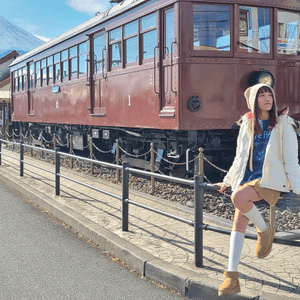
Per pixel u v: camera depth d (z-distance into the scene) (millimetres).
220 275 3955
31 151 16234
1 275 4316
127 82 9484
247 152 3330
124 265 4625
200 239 4176
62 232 6004
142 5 8703
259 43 8047
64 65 13594
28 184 9375
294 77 8391
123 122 9758
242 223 3480
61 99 13805
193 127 7641
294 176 3195
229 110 7848
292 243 3447
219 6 7781
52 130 17016
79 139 13875
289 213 6324
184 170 8828
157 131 9320
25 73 18016
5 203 8141
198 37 7691
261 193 3297
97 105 11195
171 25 7875
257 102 3258
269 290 3584
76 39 12336
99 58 10977
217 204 7105
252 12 7973
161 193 8312
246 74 7938
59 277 4266
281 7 8117
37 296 3795
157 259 4344
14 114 20016
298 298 3373
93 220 6125
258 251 3523
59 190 8125
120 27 9766
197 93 7648
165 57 8055
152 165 8562
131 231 5555
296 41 8414
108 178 10469
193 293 3744
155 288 3994
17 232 6008
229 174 3576
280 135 3236
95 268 4531
